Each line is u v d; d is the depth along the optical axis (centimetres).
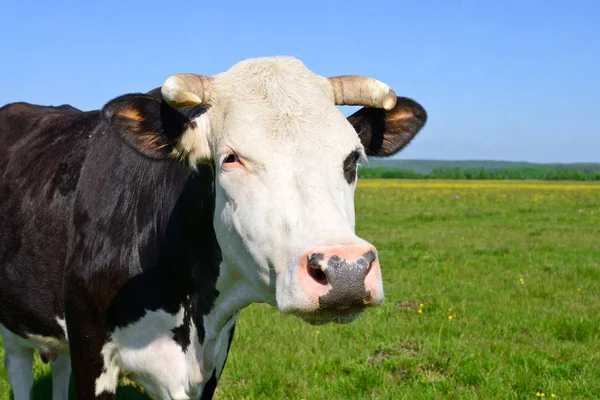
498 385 619
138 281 405
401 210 2783
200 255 400
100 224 416
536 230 1969
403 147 412
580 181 10631
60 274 437
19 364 528
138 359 418
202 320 409
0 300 482
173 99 343
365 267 287
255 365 671
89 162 442
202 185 393
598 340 772
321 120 334
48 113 555
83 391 425
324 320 299
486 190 5519
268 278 322
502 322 851
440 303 934
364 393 610
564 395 607
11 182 485
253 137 327
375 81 376
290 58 382
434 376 642
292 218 308
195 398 428
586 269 1223
